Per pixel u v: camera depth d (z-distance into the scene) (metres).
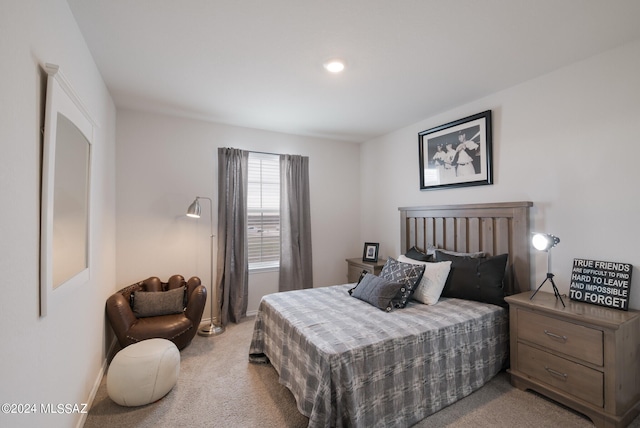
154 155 3.25
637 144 1.91
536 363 2.06
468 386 2.08
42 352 1.21
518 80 2.49
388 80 2.47
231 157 3.57
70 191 1.54
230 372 2.39
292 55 2.08
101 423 1.79
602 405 1.72
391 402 1.72
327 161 4.36
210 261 3.53
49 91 1.24
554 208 2.33
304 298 2.63
